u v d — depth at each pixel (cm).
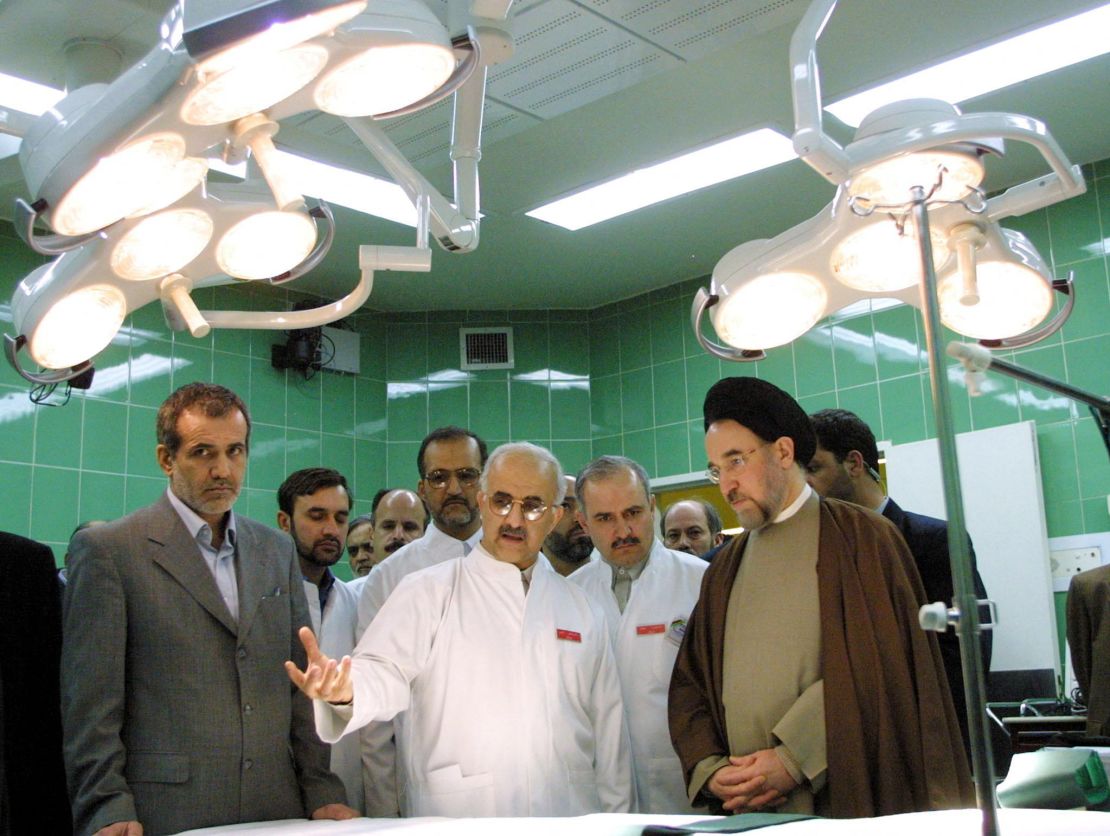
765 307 206
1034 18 443
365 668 248
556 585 288
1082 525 568
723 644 262
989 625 146
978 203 181
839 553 247
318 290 729
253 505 679
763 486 254
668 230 657
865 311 668
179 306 202
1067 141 567
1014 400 598
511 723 262
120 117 161
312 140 510
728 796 237
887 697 233
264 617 256
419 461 371
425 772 261
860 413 661
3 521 565
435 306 773
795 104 183
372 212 601
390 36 168
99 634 237
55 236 178
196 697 241
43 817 255
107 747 228
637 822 181
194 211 189
